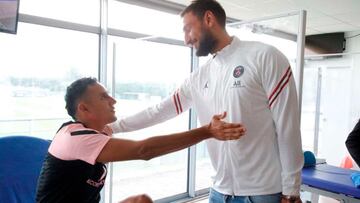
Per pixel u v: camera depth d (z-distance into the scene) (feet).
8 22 7.74
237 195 4.24
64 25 9.48
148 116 5.08
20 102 9.69
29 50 9.10
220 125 3.43
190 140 3.43
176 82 12.55
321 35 17.26
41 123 10.28
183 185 13.96
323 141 17.66
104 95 3.85
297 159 3.77
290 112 3.74
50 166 3.53
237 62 4.06
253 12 13.00
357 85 16.44
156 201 12.32
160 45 11.76
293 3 11.64
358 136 7.17
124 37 10.78
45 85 9.80
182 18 4.42
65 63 9.88
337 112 17.19
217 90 4.30
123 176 13.73
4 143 4.23
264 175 4.00
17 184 4.23
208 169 14.83
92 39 10.30
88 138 3.37
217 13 4.17
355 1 11.25
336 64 17.10
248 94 3.92
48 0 9.07
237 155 4.10
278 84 3.72
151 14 11.41
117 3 10.53
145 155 3.36
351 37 16.62
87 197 3.63
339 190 7.58
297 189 3.77
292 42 7.00
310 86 17.04
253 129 3.98
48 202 3.51
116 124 4.85
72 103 3.77
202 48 4.30
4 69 8.91
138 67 10.84
